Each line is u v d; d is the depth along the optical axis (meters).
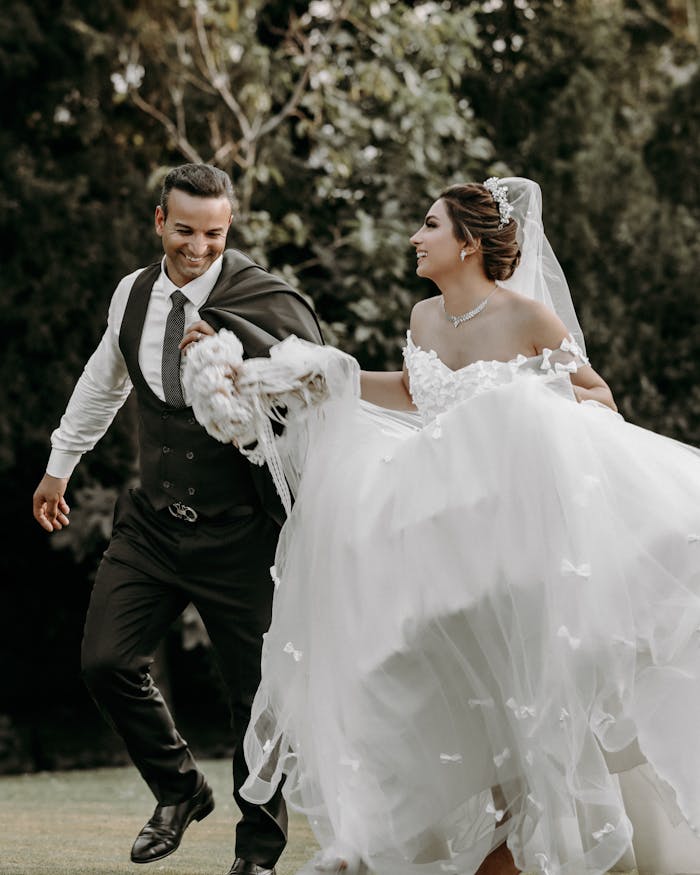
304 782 4.20
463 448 4.18
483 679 4.04
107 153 13.60
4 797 9.08
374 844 4.00
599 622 3.91
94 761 14.50
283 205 13.55
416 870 4.04
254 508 4.62
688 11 15.19
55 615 15.96
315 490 4.39
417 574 4.10
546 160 14.40
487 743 4.07
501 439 4.13
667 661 3.99
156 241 13.41
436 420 4.29
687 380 14.85
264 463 4.53
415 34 12.74
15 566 15.62
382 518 4.23
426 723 4.06
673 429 14.35
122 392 5.00
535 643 3.94
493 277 4.73
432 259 4.71
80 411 4.99
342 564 4.24
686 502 4.12
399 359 13.05
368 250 12.53
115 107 13.55
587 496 3.99
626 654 3.91
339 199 13.70
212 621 4.64
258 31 14.42
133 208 13.52
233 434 4.34
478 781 4.07
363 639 4.14
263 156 13.09
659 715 3.98
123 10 13.05
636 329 14.61
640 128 15.29
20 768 14.16
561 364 4.43
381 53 12.82
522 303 4.67
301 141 14.23
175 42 12.94
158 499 4.62
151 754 4.68
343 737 4.11
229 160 13.37
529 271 4.97
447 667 4.07
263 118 13.55
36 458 14.20
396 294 12.95
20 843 5.78
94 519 12.95
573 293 14.41
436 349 4.78
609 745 3.97
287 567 4.37
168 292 4.68
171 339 4.64
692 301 14.71
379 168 13.29
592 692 3.90
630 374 14.41
